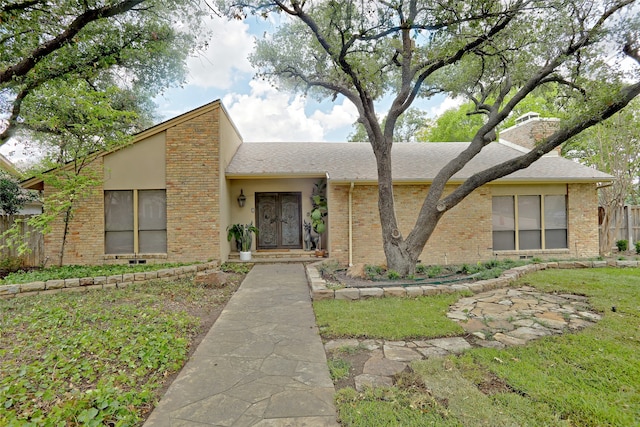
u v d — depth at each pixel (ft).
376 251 33.60
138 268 26.48
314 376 9.96
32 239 30.58
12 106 28.76
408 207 33.91
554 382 9.12
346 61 23.03
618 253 37.50
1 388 9.11
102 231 29.84
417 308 16.60
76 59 27.96
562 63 23.71
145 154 30.27
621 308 15.80
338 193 33.40
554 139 22.93
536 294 19.08
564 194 35.32
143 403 8.61
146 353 11.40
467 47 23.02
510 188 34.83
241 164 36.04
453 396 8.53
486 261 31.50
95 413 7.69
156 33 29.14
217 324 15.07
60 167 27.58
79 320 15.21
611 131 35.58
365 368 10.36
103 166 29.91
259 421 7.75
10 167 38.99
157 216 30.66
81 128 26.32
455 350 11.61
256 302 18.70
